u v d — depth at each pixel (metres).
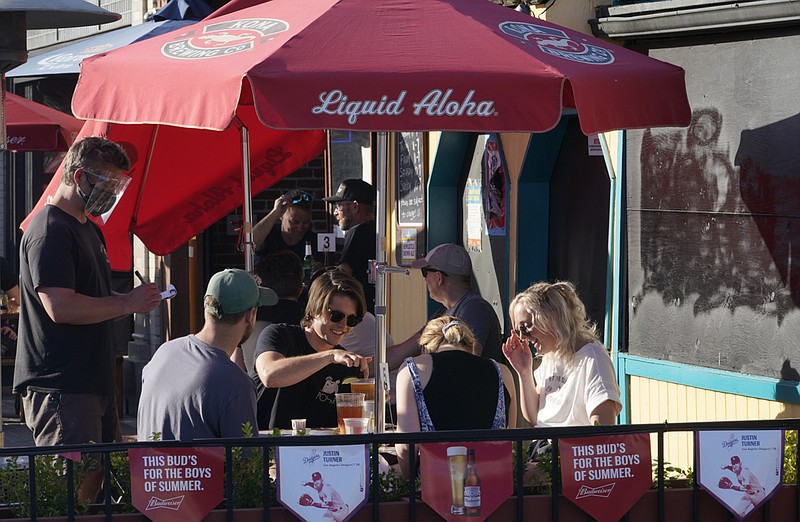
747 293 12.86
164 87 9.78
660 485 8.53
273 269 14.41
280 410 12.84
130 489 8.43
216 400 9.51
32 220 11.53
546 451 10.60
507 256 17.08
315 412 12.95
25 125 20.45
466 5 10.84
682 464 13.62
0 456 7.98
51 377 11.33
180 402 9.55
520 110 9.14
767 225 12.59
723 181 13.16
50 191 12.69
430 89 9.08
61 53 21.88
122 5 27.23
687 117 10.12
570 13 14.50
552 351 11.34
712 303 13.32
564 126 16.23
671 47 13.84
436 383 10.10
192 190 15.48
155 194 15.27
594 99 9.45
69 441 11.36
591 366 11.09
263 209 24.08
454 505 8.16
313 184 23.95
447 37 9.78
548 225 16.84
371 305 20.81
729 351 13.09
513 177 16.84
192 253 23.41
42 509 8.41
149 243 15.49
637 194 14.38
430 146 18.88
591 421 10.92
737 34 12.93
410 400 10.07
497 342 14.23
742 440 8.55
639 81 9.85
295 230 20.05
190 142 15.18
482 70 9.20
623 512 8.39
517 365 11.67
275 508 8.19
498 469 8.21
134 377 24.12
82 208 11.56
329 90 8.99
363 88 9.02
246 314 9.89
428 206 18.98
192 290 23.47
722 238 13.18
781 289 12.41
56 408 11.35
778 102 12.45
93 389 11.48
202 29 11.00
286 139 16.14
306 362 11.88
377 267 11.06
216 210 15.71
